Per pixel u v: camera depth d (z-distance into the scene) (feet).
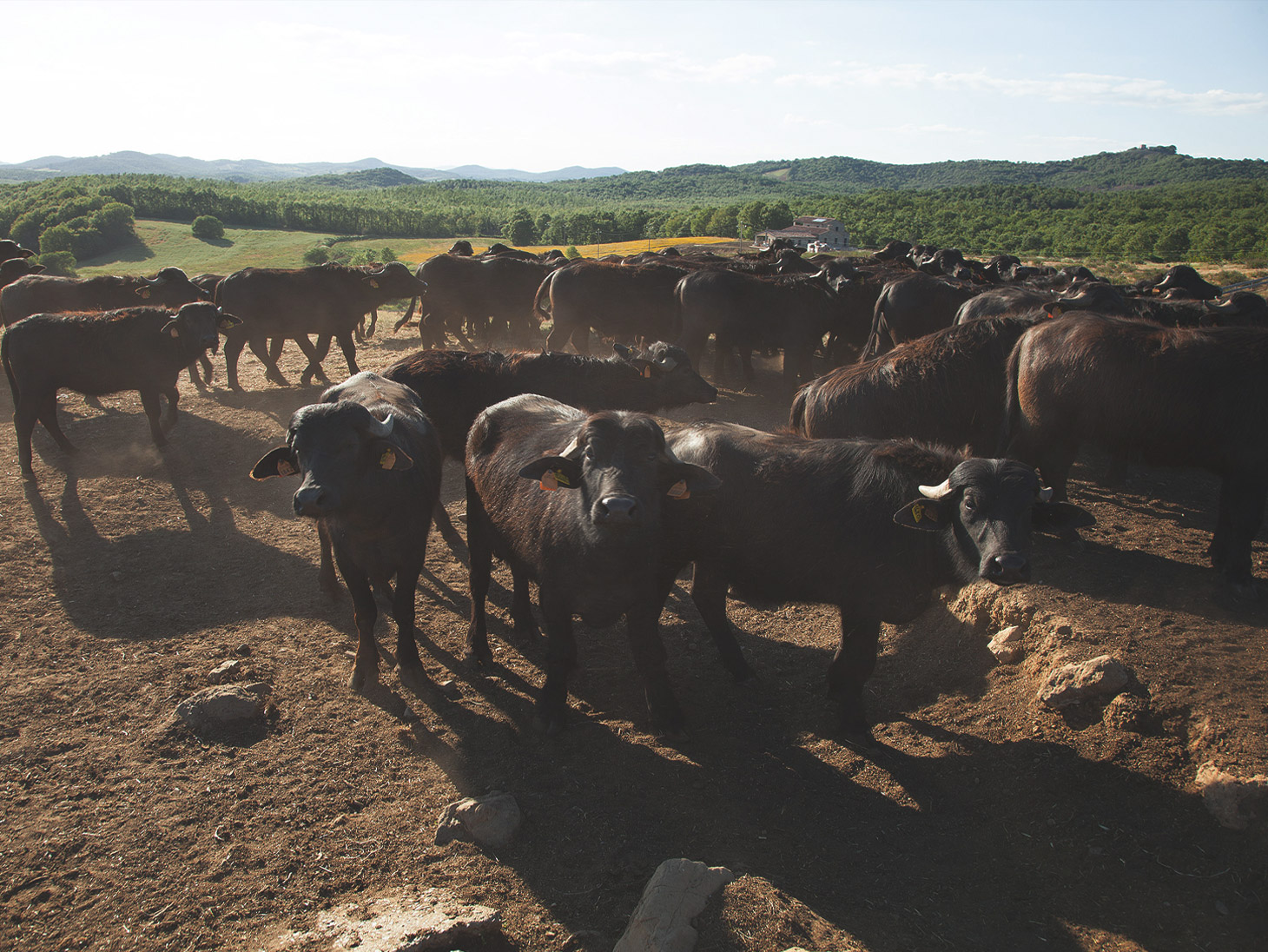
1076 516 15.24
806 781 16.25
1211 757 14.69
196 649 19.76
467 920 11.75
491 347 58.03
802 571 17.93
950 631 21.98
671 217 447.01
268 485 30.96
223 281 43.21
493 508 18.95
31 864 13.15
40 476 31.35
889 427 25.22
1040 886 13.41
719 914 12.02
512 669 20.03
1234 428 20.42
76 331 31.76
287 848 13.66
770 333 43.78
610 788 15.55
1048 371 23.08
